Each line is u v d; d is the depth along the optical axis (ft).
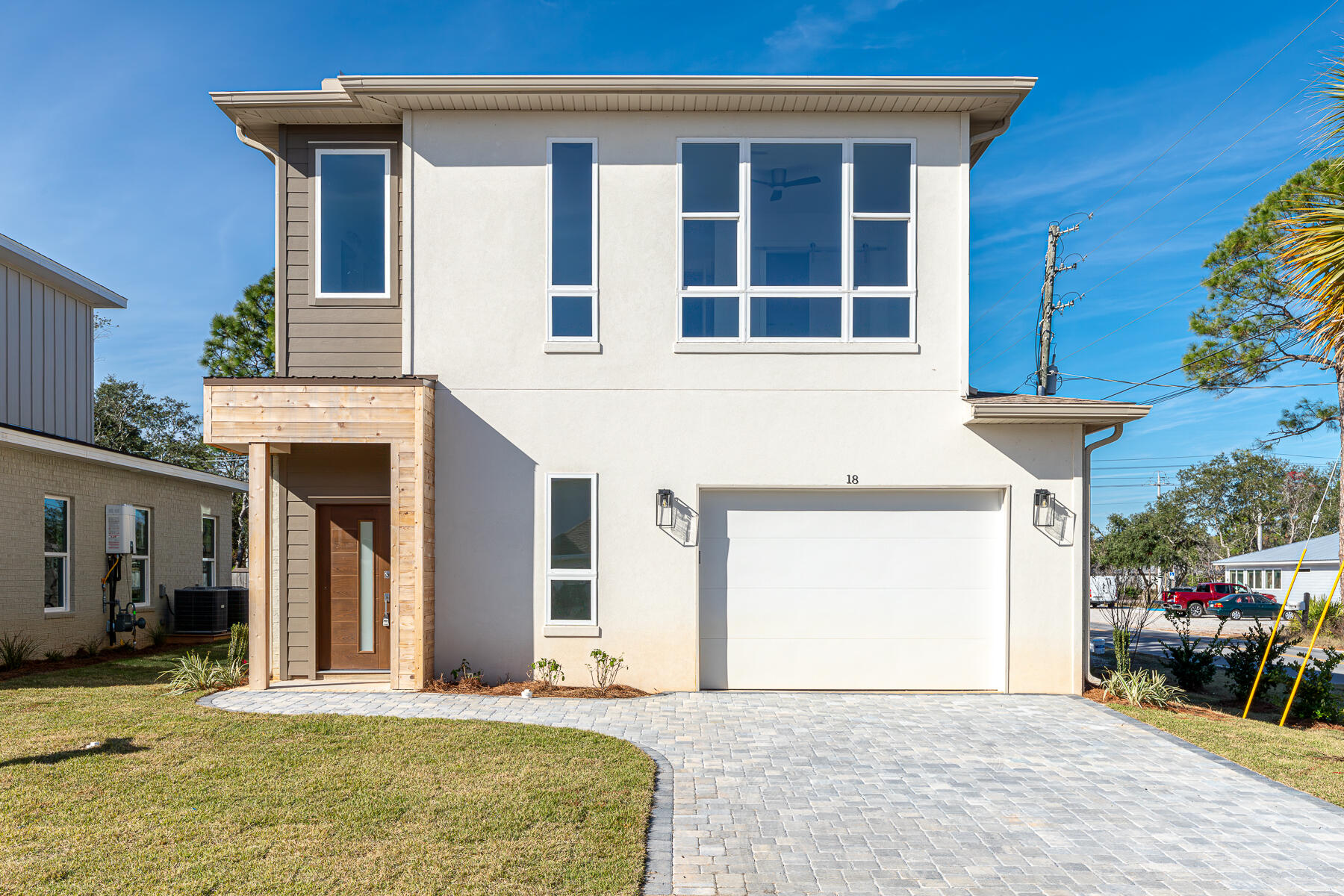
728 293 32.78
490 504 32.07
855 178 33.12
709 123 33.06
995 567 32.76
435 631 31.71
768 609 32.58
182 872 14.30
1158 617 101.24
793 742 24.41
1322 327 23.39
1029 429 32.53
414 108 32.48
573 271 32.81
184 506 57.57
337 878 14.16
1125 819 18.38
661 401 32.45
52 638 42.88
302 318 33.12
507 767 20.68
